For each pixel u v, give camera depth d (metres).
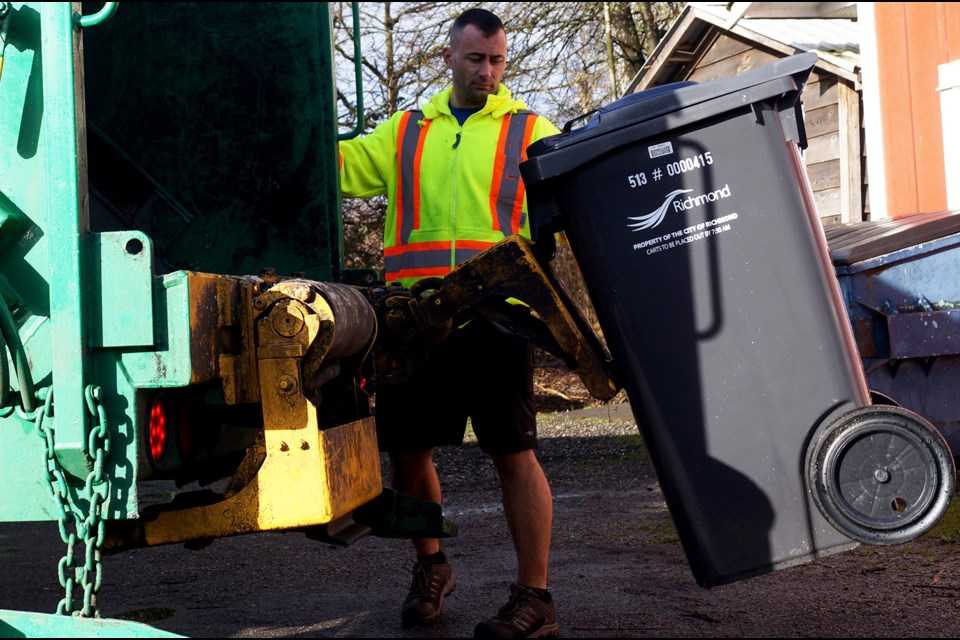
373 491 2.59
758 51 12.28
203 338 2.21
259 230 4.26
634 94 2.85
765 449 2.70
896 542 2.58
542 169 2.79
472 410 3.15
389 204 3.66
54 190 2.16
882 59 8.38
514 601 3.00
